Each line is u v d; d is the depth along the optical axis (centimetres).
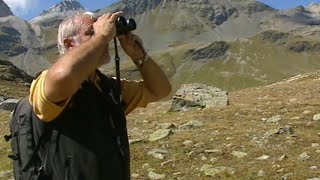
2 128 2477
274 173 1385
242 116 2220
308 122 1967
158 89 579
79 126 506
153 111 2806
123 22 513
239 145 1677
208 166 1468
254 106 2512
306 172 1370
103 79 535
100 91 521
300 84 4125
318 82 4019
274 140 1711
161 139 1811
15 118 525
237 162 1513
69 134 505
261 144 1680
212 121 2150
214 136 1822
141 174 1451
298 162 1468
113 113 523
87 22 525
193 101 2606
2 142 1964
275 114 2216
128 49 554
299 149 1600
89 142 505
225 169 1434
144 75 575
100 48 484
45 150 509
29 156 511
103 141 510
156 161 1562
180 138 1809
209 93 2656
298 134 1781
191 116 2305
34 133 512
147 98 581
